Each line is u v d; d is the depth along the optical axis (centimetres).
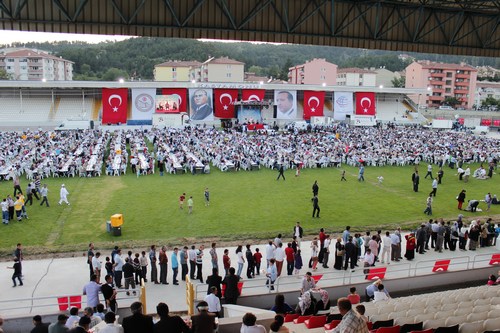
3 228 2380
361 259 2006
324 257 1911
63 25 1595
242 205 2873
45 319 1299
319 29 1881
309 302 1236
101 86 6900
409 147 5100
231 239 2209
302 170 4178
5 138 5194
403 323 1051
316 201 2630
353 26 1930
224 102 7075
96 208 2764
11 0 1525
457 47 2133
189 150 4716
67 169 3681
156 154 4438
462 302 1223
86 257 1967
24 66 13312
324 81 12519
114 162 3950
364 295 1636
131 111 7244
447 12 2067
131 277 1591
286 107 7200
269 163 4250
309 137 5731
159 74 13562
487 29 2162
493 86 14088
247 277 1769
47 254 1991
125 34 1659
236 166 4088
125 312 1425
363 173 4059
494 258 1834
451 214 2777
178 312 1472
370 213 2755
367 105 7644
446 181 3803
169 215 2633
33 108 7056
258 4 1745
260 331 768
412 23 2022
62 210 2719
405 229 2428
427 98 12406
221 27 1744
